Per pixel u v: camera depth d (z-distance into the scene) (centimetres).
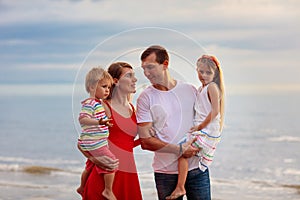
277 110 2288
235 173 1135
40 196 819
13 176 1006
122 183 457
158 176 473
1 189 870
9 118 2528
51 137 1905
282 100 2578
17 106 3155
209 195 477
